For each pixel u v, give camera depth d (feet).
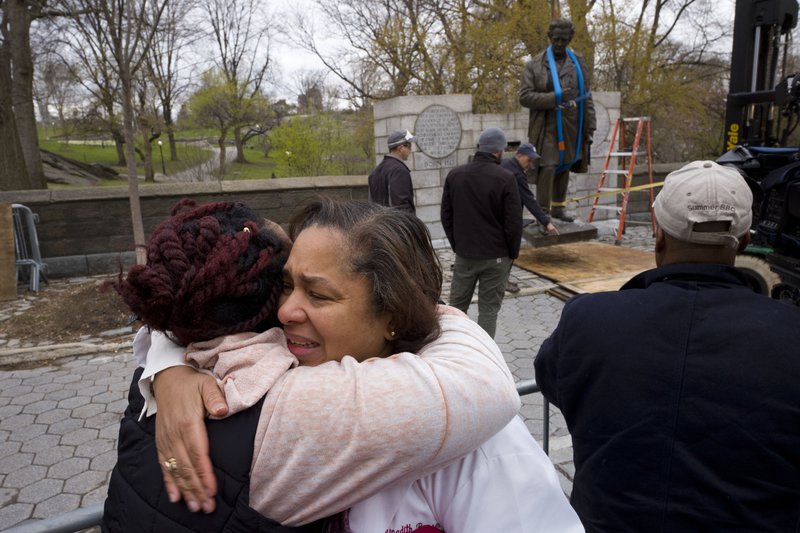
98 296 22.24
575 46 51.90
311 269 2.77
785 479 3.54
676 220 4.42
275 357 2.64
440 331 3.09
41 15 36.81
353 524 2.69
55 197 26.78
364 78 65.87
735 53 22.91
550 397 4.65
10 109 39.78
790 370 3.61
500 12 52.47
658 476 3.71
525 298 21.57
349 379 2.50
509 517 2.77
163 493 2.45
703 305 3.99
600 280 22.52
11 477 10.87
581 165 27.32
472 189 14.57
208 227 2.65
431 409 2.42
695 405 3.69
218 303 2.66
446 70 54.95
